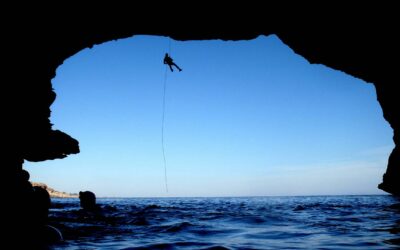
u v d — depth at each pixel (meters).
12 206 8.41
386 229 9.93
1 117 9.45
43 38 12.60
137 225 12.69
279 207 28.70
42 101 12.64
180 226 11.86
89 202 23.83
